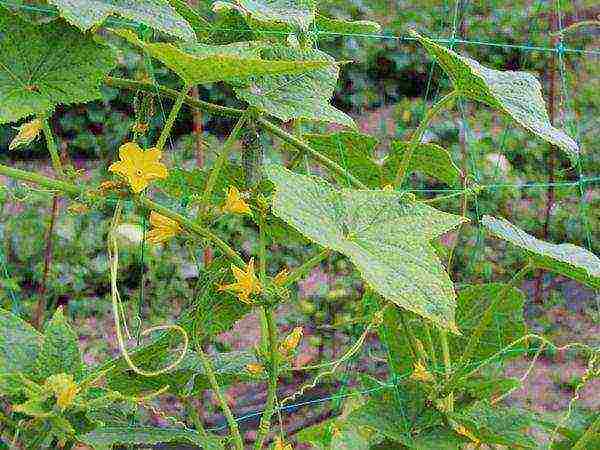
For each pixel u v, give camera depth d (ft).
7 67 2.07
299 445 7.46
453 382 2.91
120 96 13.97
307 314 9.75
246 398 8.25
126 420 2.57
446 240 11.72
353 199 2.14
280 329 9.68
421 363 3.08
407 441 2.79
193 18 2.83
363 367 8.91
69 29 2.11
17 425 2.09
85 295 11.02
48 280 10.75
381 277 1.94
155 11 2.09
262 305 2.33
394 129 14.38
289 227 2.87
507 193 12.60
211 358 2.74
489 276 11.28
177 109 2.22
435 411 2.91
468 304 3.46
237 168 2.98
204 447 2.39
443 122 14.15
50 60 2.09
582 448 2.97
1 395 2.07
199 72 2.09
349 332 9.37
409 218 2.13
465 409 3.00
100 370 2.25
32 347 2.18
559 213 12.57
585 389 9.09
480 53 16.89
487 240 11.85
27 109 2.04
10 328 2.19
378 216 2.12
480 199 12.28
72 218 11.37
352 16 17.19
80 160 13.99
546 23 16.74
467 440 2.87
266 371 2.49
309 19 2.45
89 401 2.13
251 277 2.30
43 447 2.23
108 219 11.51
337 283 10.16
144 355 2.38
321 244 1.95
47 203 11.60
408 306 1.92
